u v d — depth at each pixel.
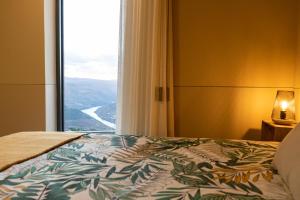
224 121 2.63
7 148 1.39
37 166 1.15
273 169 1.16
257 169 1.16
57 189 0.91
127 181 1.01
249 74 2.57
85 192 0.90
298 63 2.45
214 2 2.55
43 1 2.56
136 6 2.52
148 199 0.86
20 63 2.63
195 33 2.59
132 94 2.56
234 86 2.59
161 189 0.94
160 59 2.51
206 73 2.61
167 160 1.27
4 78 2.65
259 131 2.60
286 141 1.15
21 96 2.66
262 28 2.52
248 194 0.91
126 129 2.59
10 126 2.69
